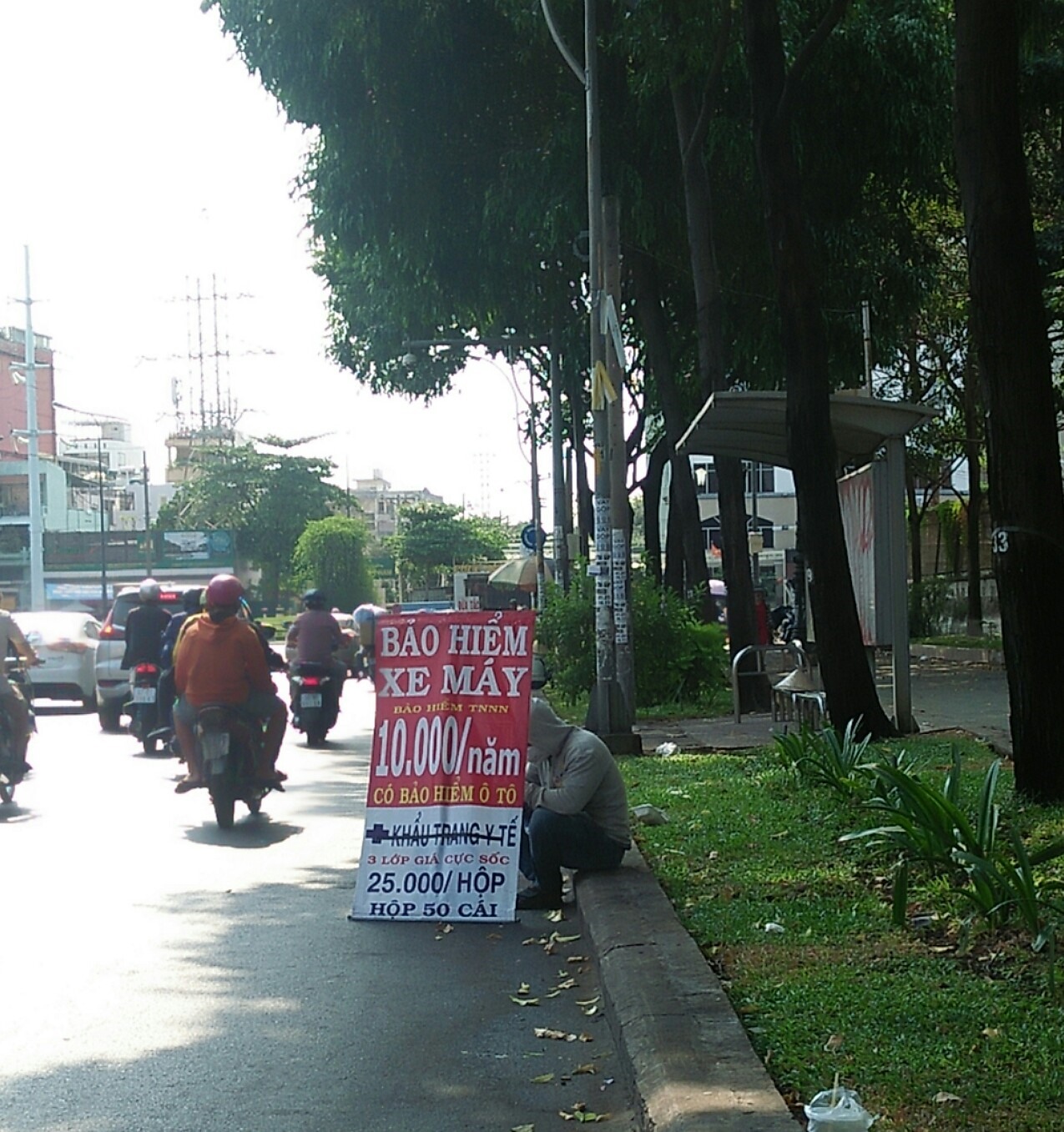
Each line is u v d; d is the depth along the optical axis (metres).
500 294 25.30
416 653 8.88
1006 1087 4.65
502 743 8.73
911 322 31.28
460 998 6.81
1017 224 9.26
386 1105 5.36
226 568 84.69
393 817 8.69
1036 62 23.16
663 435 31.34
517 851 8.59
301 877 9.76
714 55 18.14
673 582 30.66
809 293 13.30
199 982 7.09
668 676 21.58
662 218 22.58
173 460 132.75
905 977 6.02
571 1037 6.14
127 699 21.02
